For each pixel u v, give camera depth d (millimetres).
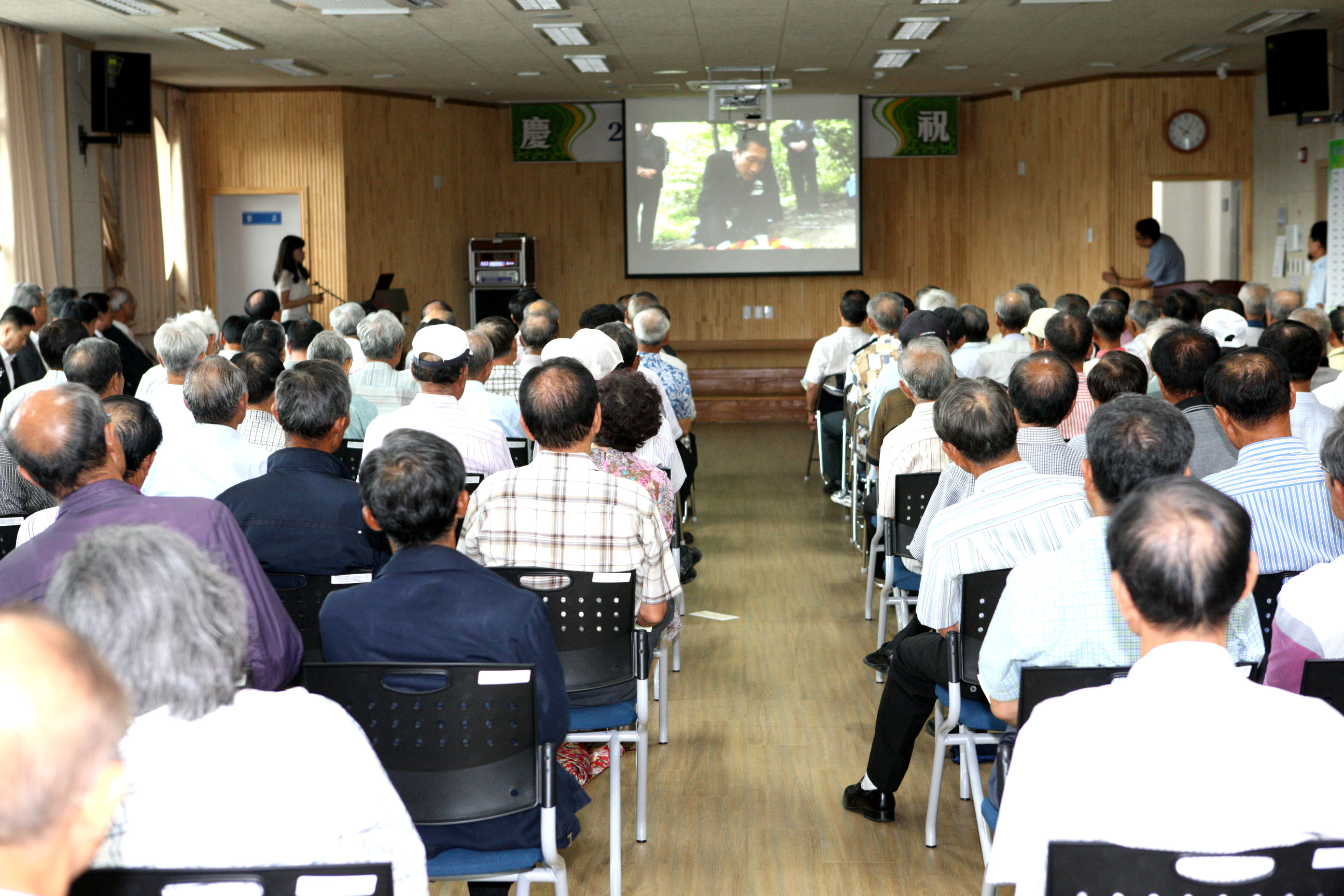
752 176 14422
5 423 2199
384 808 1522
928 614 2803
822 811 3426
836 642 5059
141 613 1316
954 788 3559
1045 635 2121
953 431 2824
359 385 5223
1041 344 5773
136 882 1314
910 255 14602
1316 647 2133
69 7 8617
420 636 2135
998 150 14094
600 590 2723
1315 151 11219
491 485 2805
